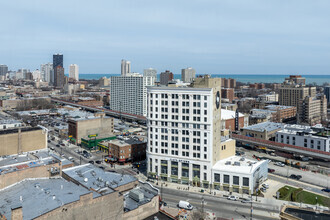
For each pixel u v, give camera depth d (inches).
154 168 6245.1
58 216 3139.8
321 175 6560.0
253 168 5718.5
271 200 5295.3
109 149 7593.5
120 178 4377.5
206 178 5821.9
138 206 3823.8
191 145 5895.7
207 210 4909.0
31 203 3292.3
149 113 6225.4
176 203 5167.3
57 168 4266.7
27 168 3959.2
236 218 4633.4
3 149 5969.5
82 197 3307.1
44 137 6565.0
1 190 3676.2
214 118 5841.5
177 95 5925.2
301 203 5123.0
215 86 5984.3
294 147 7465.6
